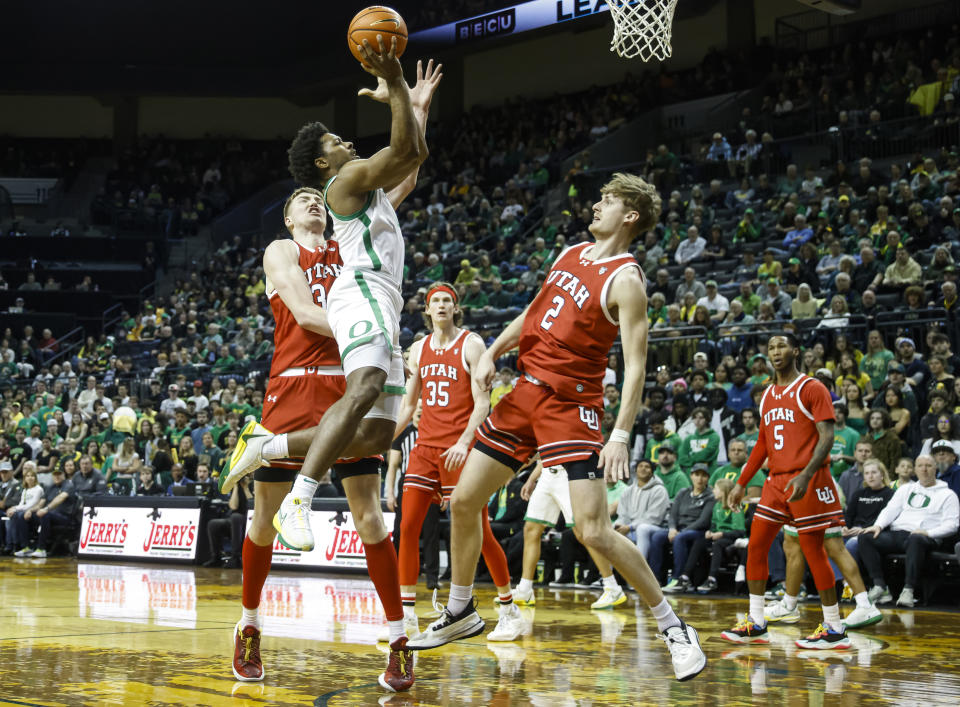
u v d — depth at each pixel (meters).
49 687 3.18
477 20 20.62
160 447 12.39
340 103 25.61
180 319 18.83
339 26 24.84
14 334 19.73
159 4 25.08
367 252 3.19
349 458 3.29
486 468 3.50
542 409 3.35
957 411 8.32
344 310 3.14
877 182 13.96
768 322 10.20
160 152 25.77
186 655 3.90
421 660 4.04
